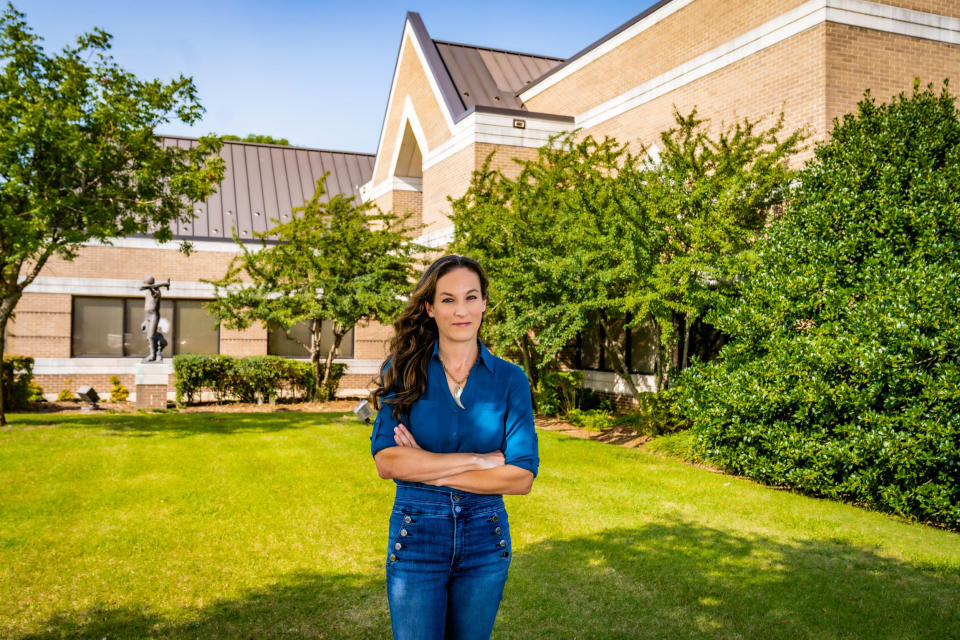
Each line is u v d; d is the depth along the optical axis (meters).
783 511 6.91
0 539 5.69
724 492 7.68
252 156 25.56
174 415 14.09
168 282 16.36
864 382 7.17
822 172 8.46
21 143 9.95
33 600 4.47
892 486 6.84
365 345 22.83
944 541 6.09
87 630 4.03
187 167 11.83
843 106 11.01
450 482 2.33
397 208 22.89
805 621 4.29
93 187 11.43
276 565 5.18
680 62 14.44
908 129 7.88
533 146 16.95
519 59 22.06
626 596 4.61
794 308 7.93
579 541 5.77
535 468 2.44
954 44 11.76
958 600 4.69
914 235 7.54
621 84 16.27
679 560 5.34
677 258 10.09
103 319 20.50
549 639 3.96
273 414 14.36
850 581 4.99
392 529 2.40
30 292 19.36
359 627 4.11
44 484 7.57
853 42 11.11
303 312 15.62
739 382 8.12
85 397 16.17
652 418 11.43
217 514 6.51
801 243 8.12
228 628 4.07
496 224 12.49
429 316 2.52
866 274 7.46
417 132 20.48
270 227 23.23
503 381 2.49
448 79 19.02
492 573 2.40
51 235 11.39
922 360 6.80
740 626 4.19
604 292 11.16
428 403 2.43
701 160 11.39
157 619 4.20
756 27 12.43
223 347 21.33
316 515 6.50
